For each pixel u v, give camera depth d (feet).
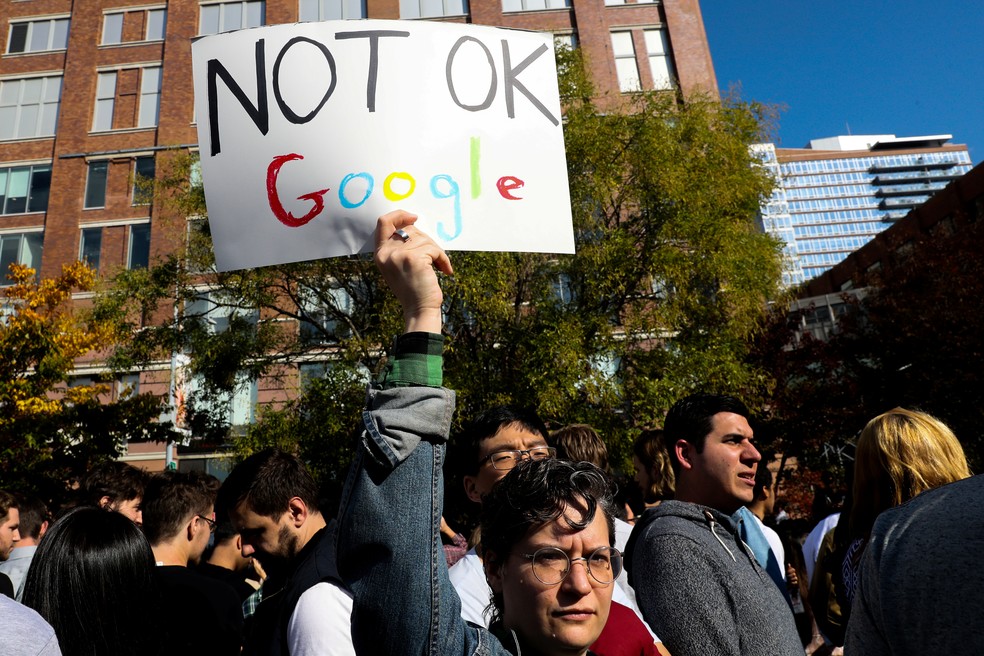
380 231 5.49
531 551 4.93
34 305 47.67
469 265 37.93
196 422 45.57
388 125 7.20
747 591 6.95
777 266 43.09
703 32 79.15
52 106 82.48
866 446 8.38
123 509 12.43
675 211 40.01
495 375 39.22
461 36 7.71
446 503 22.44
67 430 48.08
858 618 5.16
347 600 6.51
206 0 82.79
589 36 77.87
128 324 46.83
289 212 7.02
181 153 49.75
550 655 4.86
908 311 60.80
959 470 8.00
